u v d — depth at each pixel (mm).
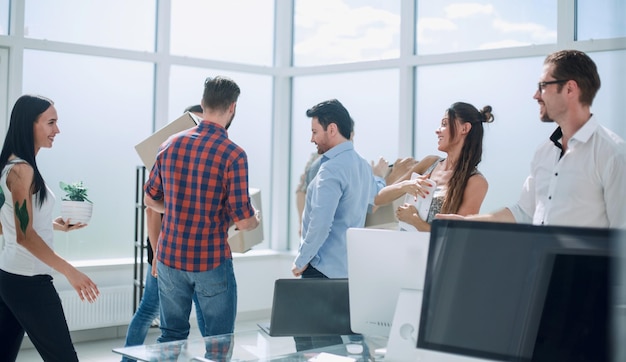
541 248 1798
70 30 5645
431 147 5703
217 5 6422
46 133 3199
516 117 5160
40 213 3178
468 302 1876
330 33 6449
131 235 5910
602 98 4676
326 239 3539
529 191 2869
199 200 3199
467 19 5477
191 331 6004
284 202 6730
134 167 5938
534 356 1770
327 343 2529
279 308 2615
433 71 5688
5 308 3211
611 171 2457
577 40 4840
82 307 5340
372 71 6137
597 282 1713
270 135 6766
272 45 6750
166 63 6055
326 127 3562
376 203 3826
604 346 1688
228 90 3240
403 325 2223
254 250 6668
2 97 5312
